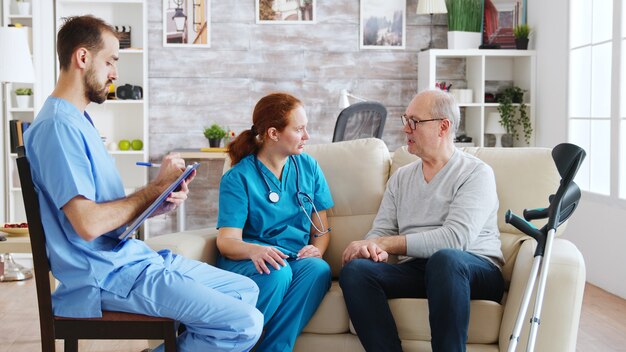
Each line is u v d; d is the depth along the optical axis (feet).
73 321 7.57
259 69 19.97
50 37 18.80
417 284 8.95
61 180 7.11
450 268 8.28
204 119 19.98
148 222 20.18
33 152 7.31
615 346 11.51
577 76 16.46
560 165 7.69
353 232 10.32
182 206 18.94
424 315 8.60
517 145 19.49
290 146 9.53
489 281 8.81
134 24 19.70
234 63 19.92
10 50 15.74
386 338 8.50
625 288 14.26
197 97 19.93
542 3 18.47
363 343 8.62
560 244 9.07
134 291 7.50
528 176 9.86
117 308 7.56
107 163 7.78
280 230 9.73
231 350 7.71
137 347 11.63
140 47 19.72
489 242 9.23
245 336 7.69
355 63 20.11
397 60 20.16
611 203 14.65
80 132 7.37
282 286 8.80
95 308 7.47
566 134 16.90
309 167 10.05
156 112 19.89
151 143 19.97
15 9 18.74
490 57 20.01
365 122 17.33
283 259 9.09
